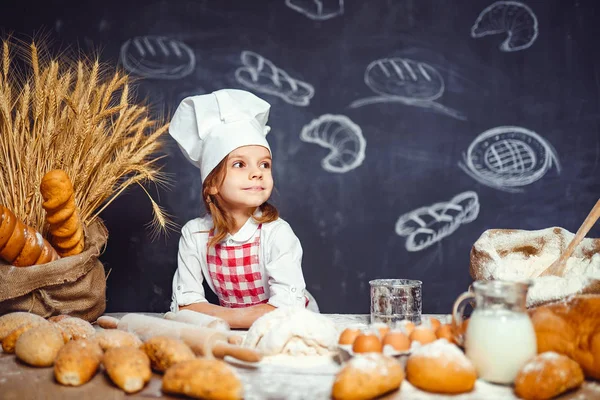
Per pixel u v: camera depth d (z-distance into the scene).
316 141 2.14
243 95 1.64
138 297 2.16
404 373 1.04
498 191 2.14
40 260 1.42
